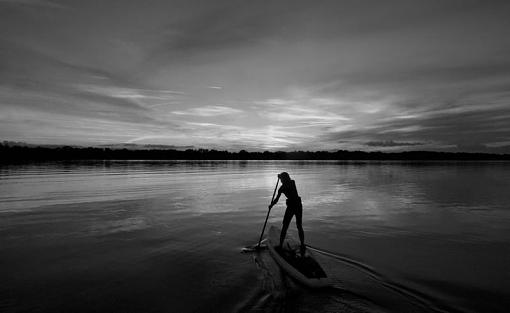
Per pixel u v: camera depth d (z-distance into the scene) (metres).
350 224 11.25
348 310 4.89
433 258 7.50
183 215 12.80
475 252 8.02
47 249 8.20
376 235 9.65
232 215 12.87
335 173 45.44
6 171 40.72
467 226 10.95
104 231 10.12
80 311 4.99
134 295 5.53
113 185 24.31
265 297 5.37
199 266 6.93
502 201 16.97
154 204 15.52
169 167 61.28
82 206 14.82
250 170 53.25
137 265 7.02
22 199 16.81
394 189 23.09
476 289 5.78
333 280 6.08
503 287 5.88
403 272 6.57
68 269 6.79
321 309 4.92
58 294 5.59
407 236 9.55
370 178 34.50
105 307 5.11
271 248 7.70
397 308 5.00
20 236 9.48
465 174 42.34
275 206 15.12
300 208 7.40
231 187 23.69
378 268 6.78
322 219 12.17
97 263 7.16
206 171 47.06
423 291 5.64
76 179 29.30
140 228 10.54
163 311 4.96
